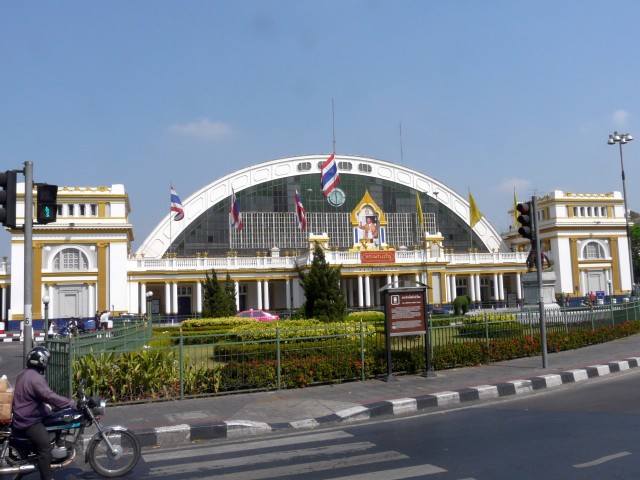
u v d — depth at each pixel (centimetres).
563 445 1018
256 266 6762
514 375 1800
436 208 8325
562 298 7325
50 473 898
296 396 1573
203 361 1677
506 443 1052
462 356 2017
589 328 2692
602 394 1527
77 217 6219
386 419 1342
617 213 8306
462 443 1067
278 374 1664
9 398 912
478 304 7500
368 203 7388
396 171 8194
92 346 1767
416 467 923
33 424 893
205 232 7425
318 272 3155
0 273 6794
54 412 941
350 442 1120
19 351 3919
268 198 7675
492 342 2141
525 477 852
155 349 1608
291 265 6819
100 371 1516
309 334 1878
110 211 6312
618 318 3061
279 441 1163
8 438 895
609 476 842
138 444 984
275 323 2555
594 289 8125
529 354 2256
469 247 8419
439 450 1023
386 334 1783
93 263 6212
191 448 1148
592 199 8188
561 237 8025
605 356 2203
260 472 940
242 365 1644
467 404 1487
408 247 8038
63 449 924
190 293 7056
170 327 4950
